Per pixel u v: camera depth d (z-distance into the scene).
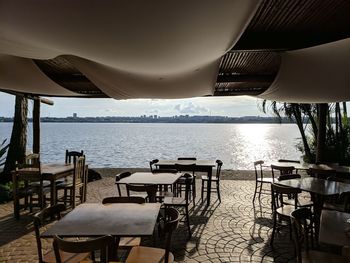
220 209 6.25
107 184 8.77
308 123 10.11
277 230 4.85
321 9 3.06
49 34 2.36
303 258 2.91
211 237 4.74
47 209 3.09
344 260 2.85
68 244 2.32
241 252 4.20
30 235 4.81
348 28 3.50
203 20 2.13
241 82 6.78
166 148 23.11
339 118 9.02
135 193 6.66
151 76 4.59
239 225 5.29
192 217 5.73
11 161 8.58
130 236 2.59
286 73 4.79
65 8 1.83
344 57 4.05
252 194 7.57
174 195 5.80
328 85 5.06
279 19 3.32
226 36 2.58
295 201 4.54
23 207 6.19
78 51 2.95
